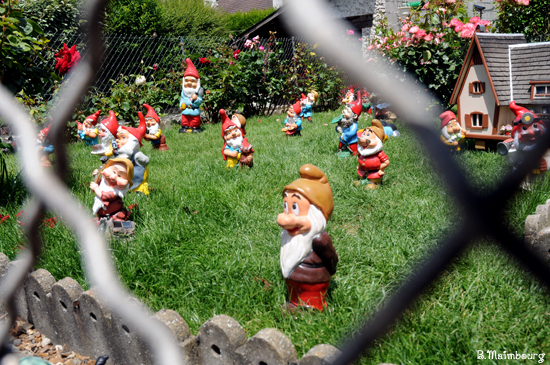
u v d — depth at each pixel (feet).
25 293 10.14
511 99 18.81
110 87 35.09
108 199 12.97
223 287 10.11
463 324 8.10
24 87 16.97
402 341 7.55
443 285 9.26
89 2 1.55
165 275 10.69
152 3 44.96
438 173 3.86
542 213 10.68
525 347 7.40
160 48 40.50
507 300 8.80
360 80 1.72
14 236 13.02
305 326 8.32
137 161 16.44
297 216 8.70
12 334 9.87
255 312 9.30
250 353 6.59
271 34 46.50
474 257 10.03
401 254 11.07
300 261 8.81
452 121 18.81
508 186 3.91
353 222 14.02
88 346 8.77
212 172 19.51
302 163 20.04
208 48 43.70
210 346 7.08
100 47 1.58
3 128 27.02
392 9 40.32
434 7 25.49
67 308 9.06
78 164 22.09
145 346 7.24
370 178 16.63
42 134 13.84
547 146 3.77
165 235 12.60
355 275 10.34
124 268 10.74
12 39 14.58
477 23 24.50
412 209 13.80
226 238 12.69
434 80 25.29
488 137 19.22
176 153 25.80
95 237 2.06
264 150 24.54
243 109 42.86
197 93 34.19
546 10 32.94
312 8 1.26
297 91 46.68
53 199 1.90
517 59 19.43
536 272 5.02
